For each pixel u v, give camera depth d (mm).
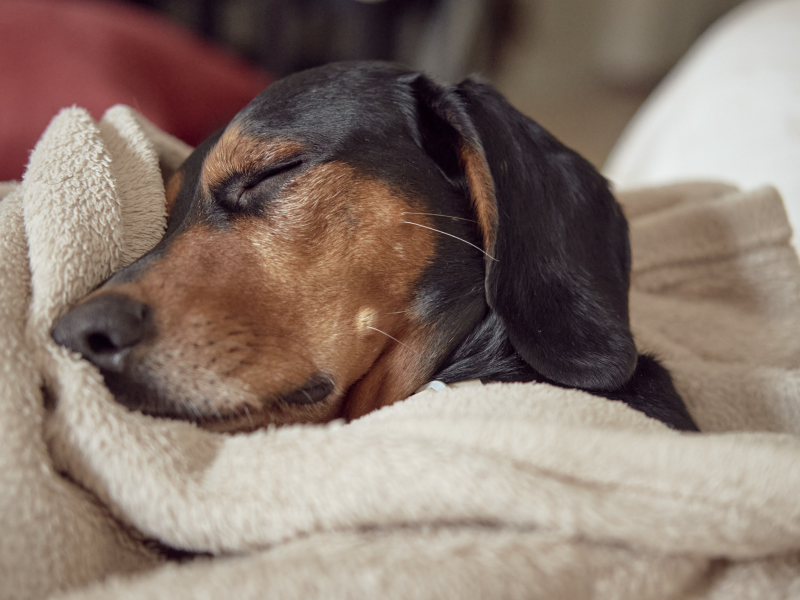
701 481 219
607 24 2086
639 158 708
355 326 312
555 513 208
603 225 338
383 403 323
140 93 616
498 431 225
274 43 1393
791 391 340
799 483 221
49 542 215
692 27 2066
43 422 234
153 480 225
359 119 318
